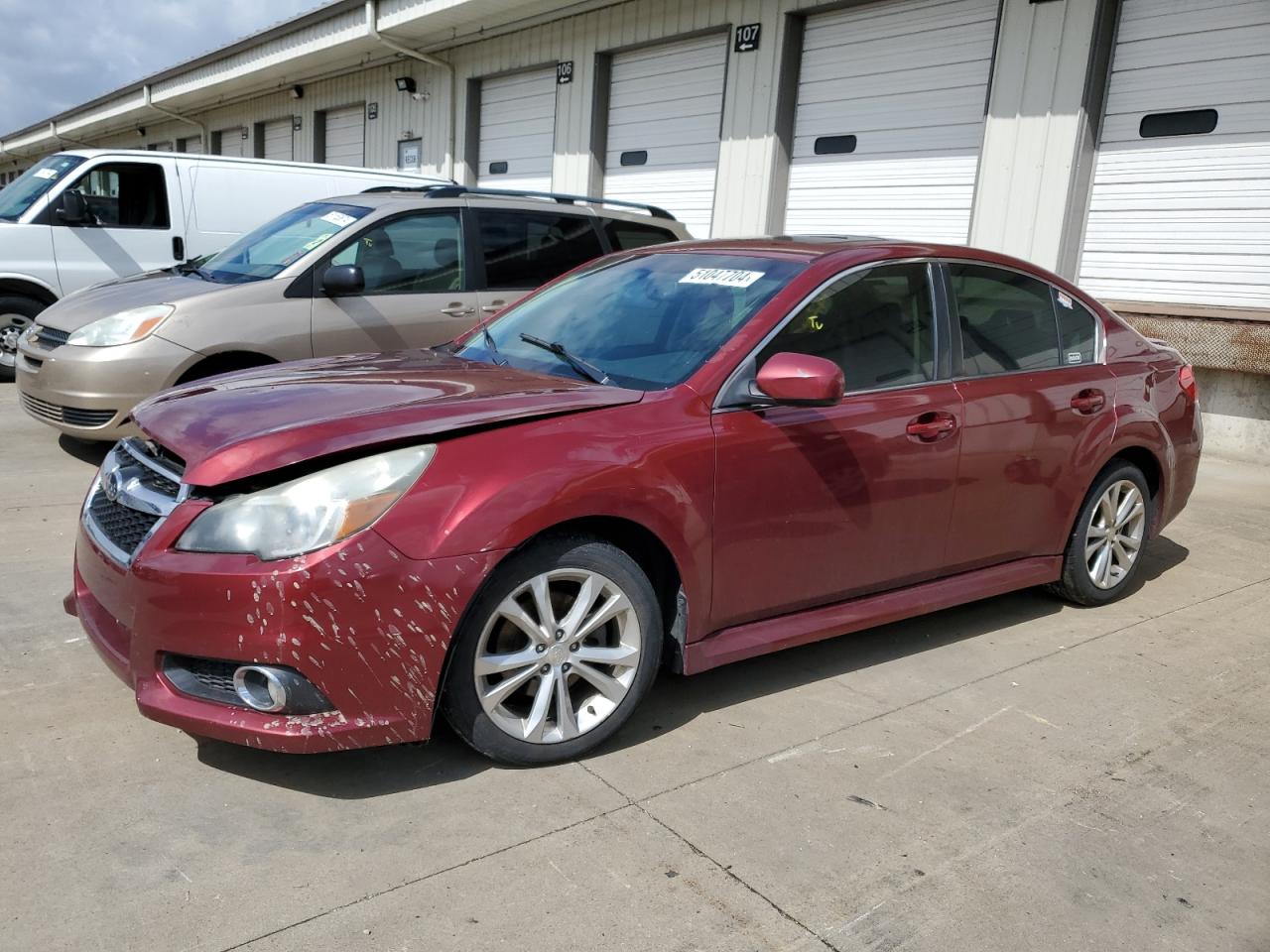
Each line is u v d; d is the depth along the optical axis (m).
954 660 3.87
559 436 2.82
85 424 5.77
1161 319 7.90
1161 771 3.08
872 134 9.90
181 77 21.38
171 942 2.13
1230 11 7.52
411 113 16.50
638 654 2.99
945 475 3.65
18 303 8.69
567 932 2.22
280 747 2.50
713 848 2.56
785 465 3.19
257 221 9.46
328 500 2.52
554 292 4.16
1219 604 4.64
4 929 2.14
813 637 3.40
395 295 6.33
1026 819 2.77
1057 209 8.48
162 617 2.54
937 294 3.80
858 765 3.03
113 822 2.54
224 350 5.77
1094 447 4.20
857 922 2.31
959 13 9.07
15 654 3.46
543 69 13.77
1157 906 2.43
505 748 2.82
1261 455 7.80
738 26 10.84
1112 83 8.23
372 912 2.26
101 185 8.87
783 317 3.34
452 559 2.58
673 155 12.00
